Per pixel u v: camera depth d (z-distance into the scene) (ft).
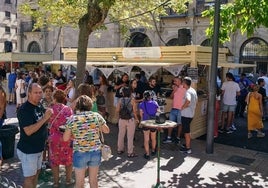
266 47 72.74
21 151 16.05
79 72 29.71
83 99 16.44
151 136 27.37
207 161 26.53
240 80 46.03
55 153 19.97
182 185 21.49
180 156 27.63
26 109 15.60
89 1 29.27
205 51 35.06
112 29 88.74
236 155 28.30
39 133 16.14
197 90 36.55
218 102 34.58
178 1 42.39
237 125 40.78
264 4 26.30
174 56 35.42
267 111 44.93
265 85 47.73
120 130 27.22
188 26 80.23
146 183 21.63
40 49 106.22
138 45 88.53
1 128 25.46
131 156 26.94
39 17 51.72
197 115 34.63
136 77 37.42
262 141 33.12
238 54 75.46
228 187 21.42
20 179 21.63
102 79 40.68
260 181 22.61
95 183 16.65
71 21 49.19
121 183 21.56
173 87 33.60
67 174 20.61
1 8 157.58
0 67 69.26
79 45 29.66
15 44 165.17
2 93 22.44
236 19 28.68
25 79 47.85
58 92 20.13
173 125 19.34
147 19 55.67
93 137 16.14
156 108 26.55
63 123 19.72
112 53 41.47
